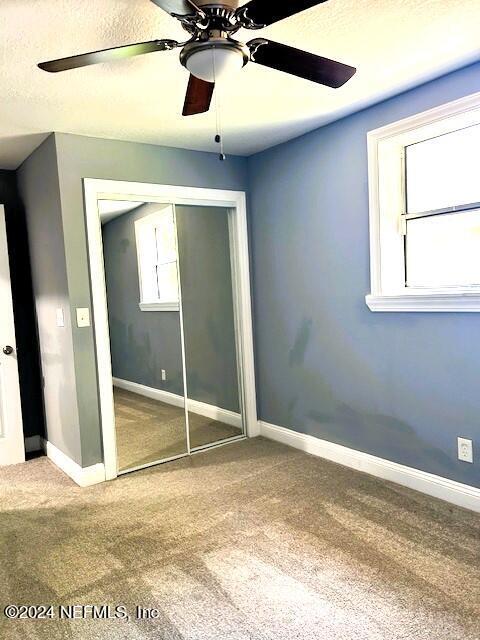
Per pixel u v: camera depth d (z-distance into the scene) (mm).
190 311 3609
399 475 2783
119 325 3250
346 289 2996
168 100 2445
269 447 3562
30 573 2064
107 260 3180
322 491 2742
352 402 3043
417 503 2541
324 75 1758
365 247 2840
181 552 2180
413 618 1684
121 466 3273
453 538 2180
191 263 3588
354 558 2061
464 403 2418
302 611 1752
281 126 2994
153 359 3400
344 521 2383
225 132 3059
